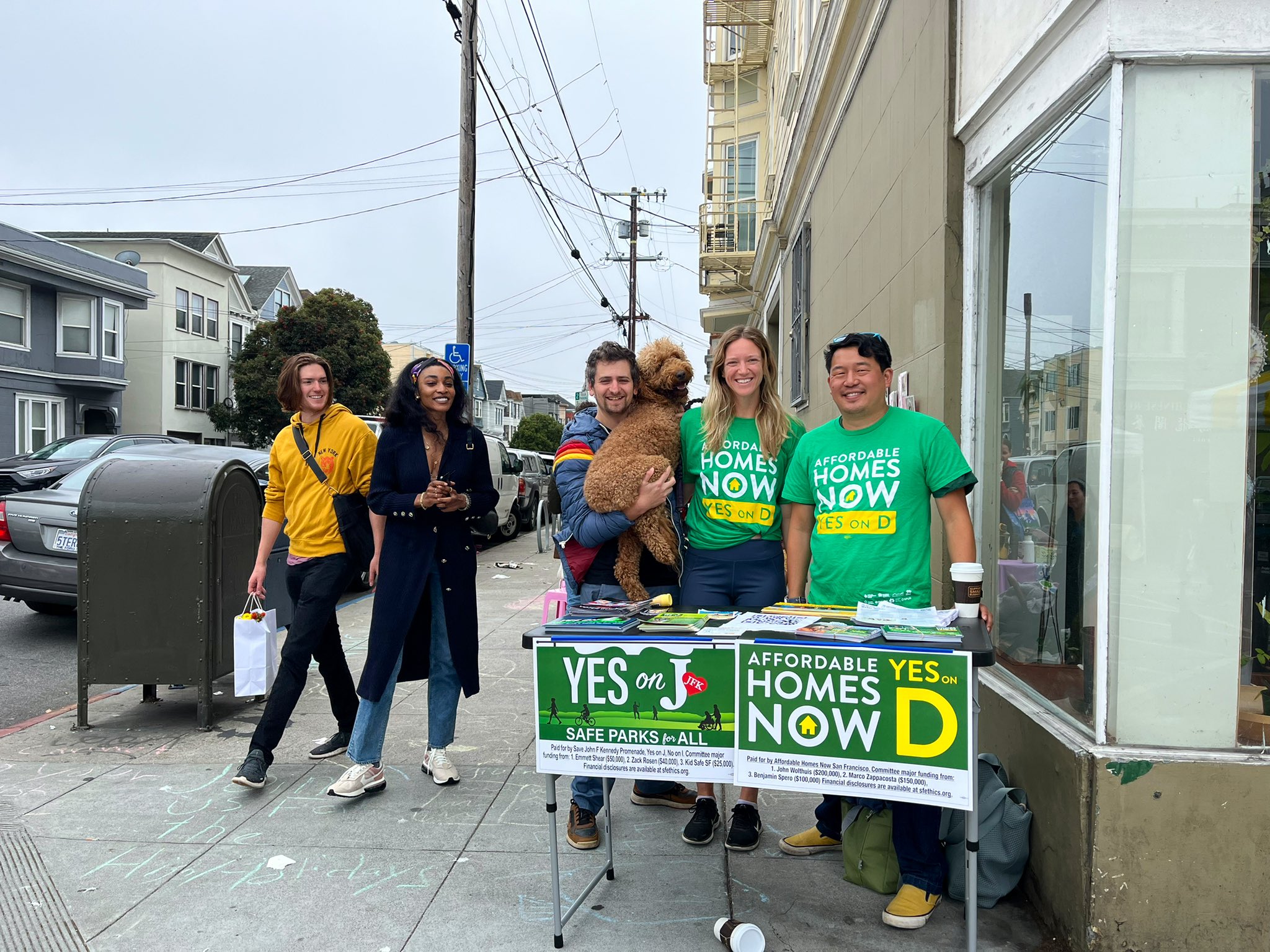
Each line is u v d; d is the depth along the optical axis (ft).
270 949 8.30
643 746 7.93
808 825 11.17
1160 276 7.96
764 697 7.67
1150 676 7.90
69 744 14.37
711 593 10.23
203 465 15.38
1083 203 8.92
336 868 9.88
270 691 14.14
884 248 17.21
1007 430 11.46
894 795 7.34
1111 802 7.61
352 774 11.82
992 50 11.10
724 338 10.19
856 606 9.22
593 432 10.57
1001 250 11.78
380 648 11.68
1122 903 7.60
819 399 27.66
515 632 23.73
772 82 45.98
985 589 11.96
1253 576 7.86
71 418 82.79
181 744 14.33
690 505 10.61
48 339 79.71
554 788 8.28
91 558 14.98
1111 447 7.95
